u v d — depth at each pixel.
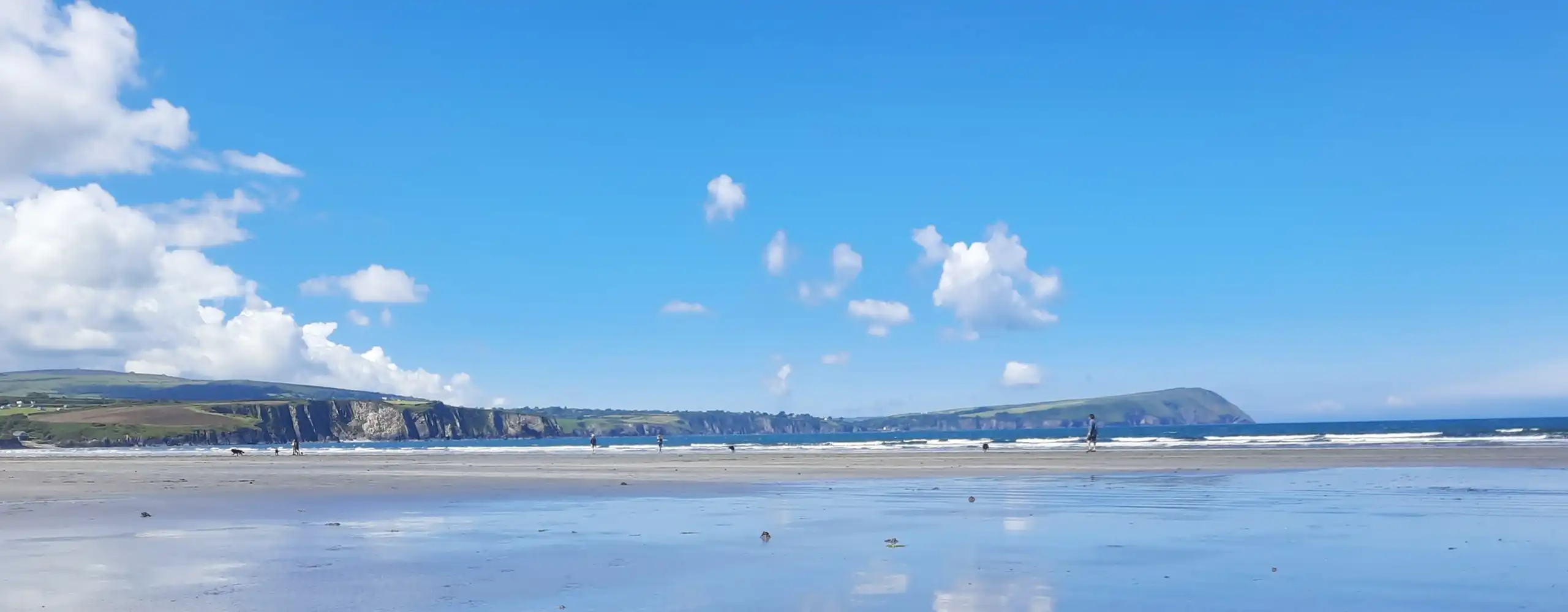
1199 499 25.84
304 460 72.00
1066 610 11.27
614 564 14.84
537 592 12.57
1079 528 19.36
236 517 22.77
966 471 41.22
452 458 71.44
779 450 87.25
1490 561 14.50
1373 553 15.45
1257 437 112.88
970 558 15.26
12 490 33.12
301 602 11.96
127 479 41.91
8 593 12.55
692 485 33.53
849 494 28.62
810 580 13.37
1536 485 29.14
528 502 26.84
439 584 13.12
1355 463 43.62
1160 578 13.29
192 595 12.35
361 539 18.25
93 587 13.01
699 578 13.52
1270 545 16.56
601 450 94.62
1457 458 46.22
